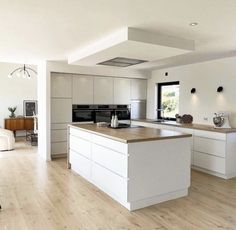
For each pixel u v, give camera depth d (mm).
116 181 3225
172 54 3762
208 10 2438
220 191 3691
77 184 3961
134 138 3016
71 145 4824
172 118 6406
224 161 4258
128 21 2777
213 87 5102
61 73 5742
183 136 3365
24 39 3641
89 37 3471
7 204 3160
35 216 2836
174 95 6336
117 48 3428
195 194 3566
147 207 3111
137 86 6871
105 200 3312
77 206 3119
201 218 2820
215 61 5047
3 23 2906
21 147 7258
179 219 2793
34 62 5867
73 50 4387
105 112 6355
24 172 4645
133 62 4539
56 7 2416
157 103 6816
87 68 5945
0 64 8805
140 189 3055
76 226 2619
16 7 2422
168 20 2732
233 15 2568
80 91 5988
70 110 5891
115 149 3219
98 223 2688
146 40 3123
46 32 3266
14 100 9109
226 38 3441
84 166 4250
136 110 6891
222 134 4273
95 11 2506
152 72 6844
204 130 4602
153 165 3145
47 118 5578
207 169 4590
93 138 3865
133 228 2586
